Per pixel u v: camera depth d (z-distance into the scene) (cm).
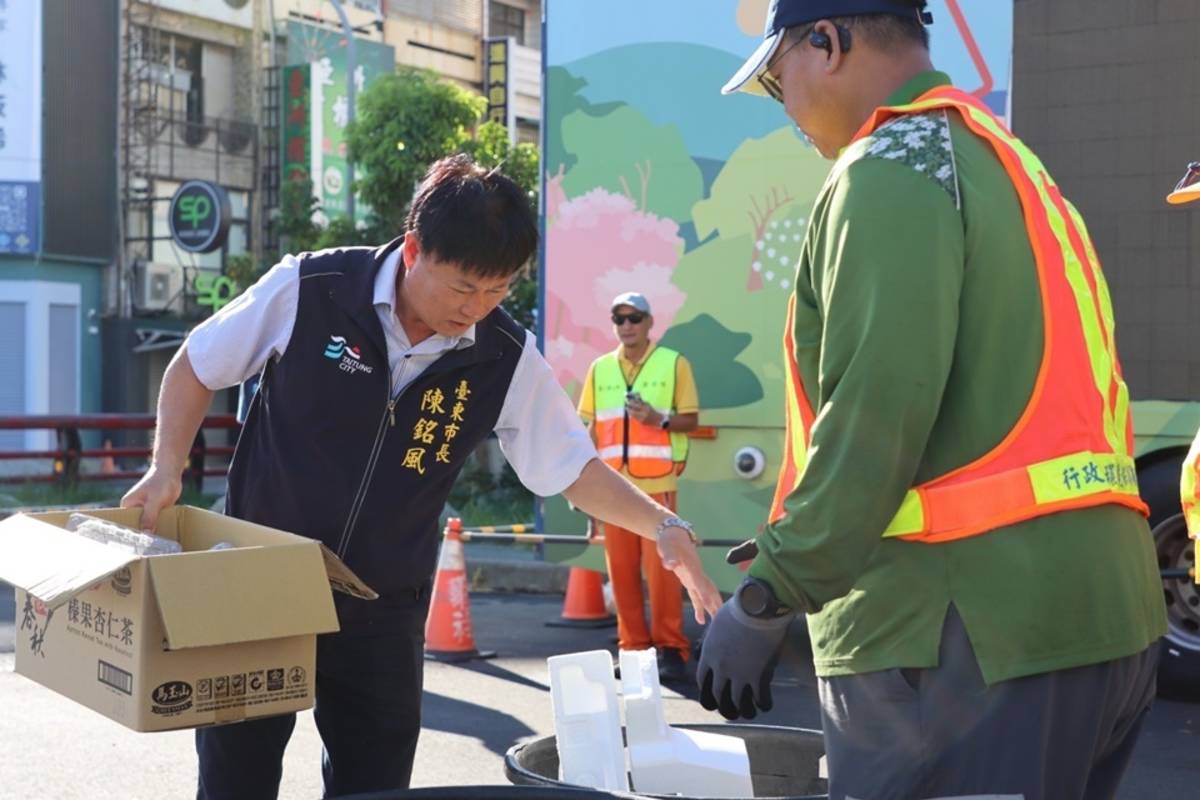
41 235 2502
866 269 196
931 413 193
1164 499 627
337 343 280
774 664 203
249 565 232
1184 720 613
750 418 705
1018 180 207
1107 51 619
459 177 265
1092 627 199
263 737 291
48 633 258
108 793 486
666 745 282
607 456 709
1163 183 611
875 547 196
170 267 2619
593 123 741
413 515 292
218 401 2478
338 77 2798
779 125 699
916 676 201
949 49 646
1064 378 202
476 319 274
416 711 302
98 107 2581
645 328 703
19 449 2492
